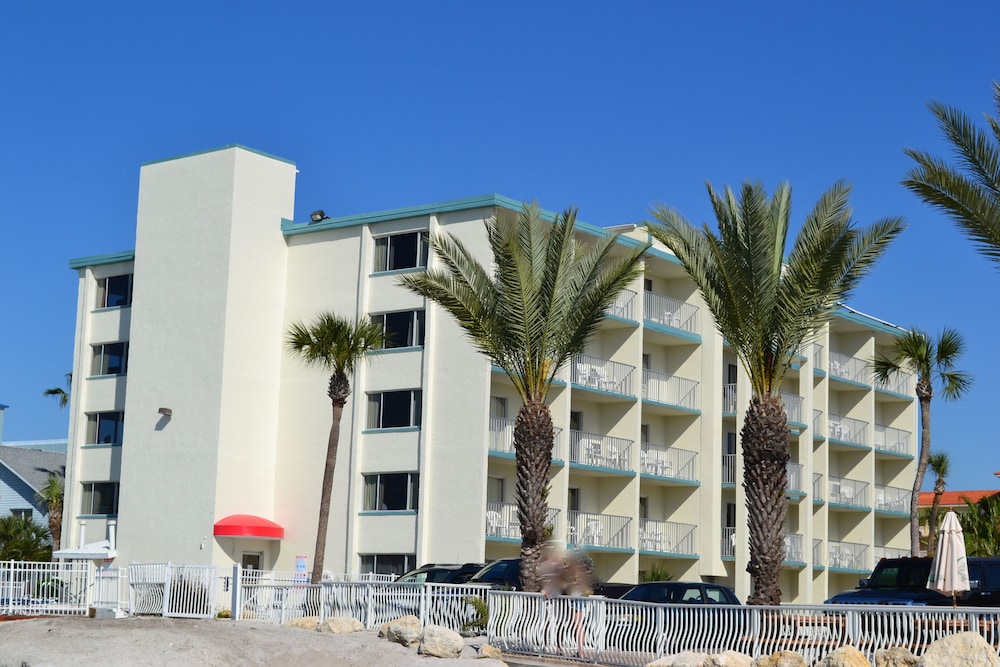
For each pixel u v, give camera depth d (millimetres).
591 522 45562
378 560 43094
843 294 26734
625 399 46844
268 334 46344
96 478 50031
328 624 29125
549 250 28953
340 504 43969
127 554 46312
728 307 26875
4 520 55375
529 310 28750
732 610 21375
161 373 46844
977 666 16688
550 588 26844
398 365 43531
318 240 46438
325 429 44938
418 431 42719
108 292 51781
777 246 27562
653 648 22812
